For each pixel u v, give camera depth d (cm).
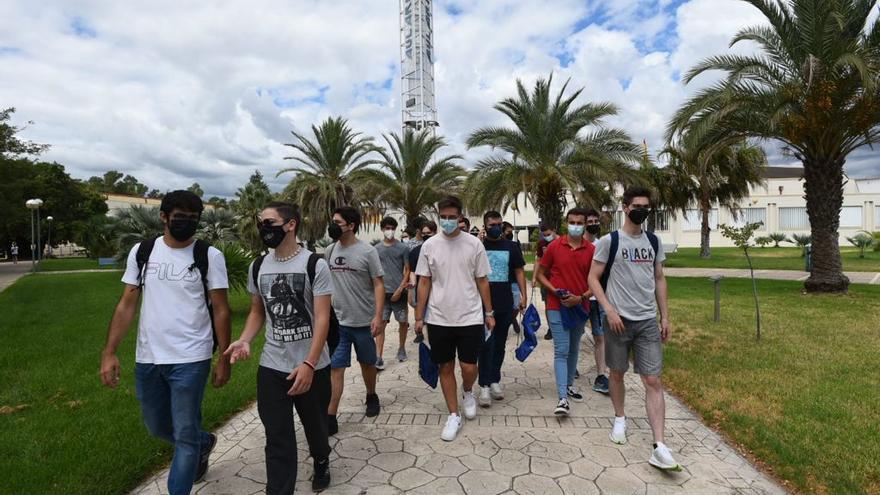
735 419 410
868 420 403
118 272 2462
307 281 287
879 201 4228
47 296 1458
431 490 308
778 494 304
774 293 1206
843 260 2325
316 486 307
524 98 1623
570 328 453
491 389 482
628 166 1617
